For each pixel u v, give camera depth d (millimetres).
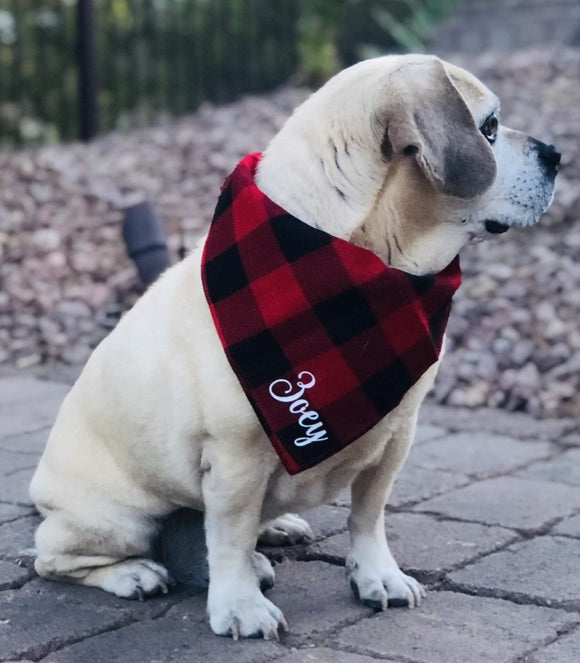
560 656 1144
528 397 1979
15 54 3803
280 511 1247
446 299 1188
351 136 1165
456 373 2066
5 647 1178
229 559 1207
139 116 4023
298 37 4285
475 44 4906
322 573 1344
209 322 1179
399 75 1145
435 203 1172
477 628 1203
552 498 1572
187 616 1238
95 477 1275
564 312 2193
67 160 3176
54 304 2461
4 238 2674
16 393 2051
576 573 1331
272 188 1192
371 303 1158
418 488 1614
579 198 2582
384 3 4898
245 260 1169
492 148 1189
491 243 2510
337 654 1156
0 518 1505
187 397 1183
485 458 1744
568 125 3014
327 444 1169
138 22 4023
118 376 1239
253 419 1160
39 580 1330
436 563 1358
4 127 3912
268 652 1160
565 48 4191
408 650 1159
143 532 1285
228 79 4219
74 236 2711
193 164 3117
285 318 1158
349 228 1167
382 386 1169
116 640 1192
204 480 1199
